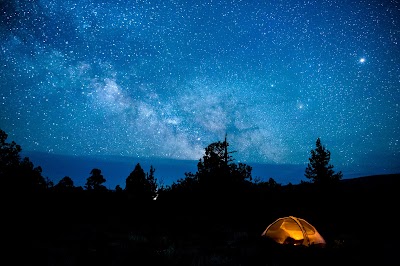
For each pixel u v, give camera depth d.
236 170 25.62
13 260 10.26
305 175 27.80
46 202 20.12
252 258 11.31
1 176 17.53
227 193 24.45
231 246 13.67
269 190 27.12
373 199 26.59
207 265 10.19
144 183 29.27
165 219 22.27
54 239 14.03
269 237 14.17
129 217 22.95
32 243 12.84
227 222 21.80
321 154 27.23
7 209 16.14
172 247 12.31
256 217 22.95
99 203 25.78
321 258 11.48
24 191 18.11
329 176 26.61
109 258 10.84
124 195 28.30
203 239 15.69
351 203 25.52
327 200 25.36
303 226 14.23
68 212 21.53
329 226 20.39
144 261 10.46
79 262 10.13
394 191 28.56
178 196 26.41
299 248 12.52
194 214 24.08
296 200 25.81
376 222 21.08
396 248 13.28
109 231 17.20
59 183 28.14
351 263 11.16
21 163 18.94
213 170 25.16
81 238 14.69
